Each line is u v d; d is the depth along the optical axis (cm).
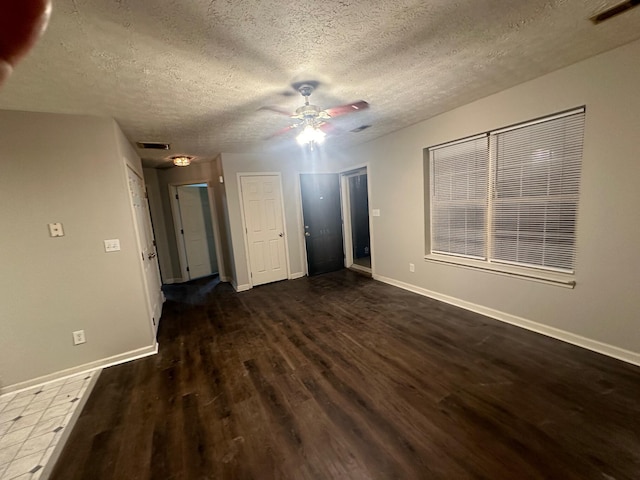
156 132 316
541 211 267
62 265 252
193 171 545
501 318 303
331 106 274
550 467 147
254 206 487
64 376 257
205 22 144
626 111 205
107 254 268
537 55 207
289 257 525
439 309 343
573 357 232
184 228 573
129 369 263
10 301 238
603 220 225
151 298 330
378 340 282
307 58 186
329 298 410
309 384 224
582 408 181
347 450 165
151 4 129
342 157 512
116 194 270
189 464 162
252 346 290
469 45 187
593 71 216
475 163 315
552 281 258
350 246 578
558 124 245
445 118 327
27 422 202
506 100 270
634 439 159
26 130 234
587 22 170
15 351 240
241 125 312
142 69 183
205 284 545
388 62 200
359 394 209
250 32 155
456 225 348
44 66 171
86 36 147
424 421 181
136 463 165
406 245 411
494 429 171
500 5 150
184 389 229
